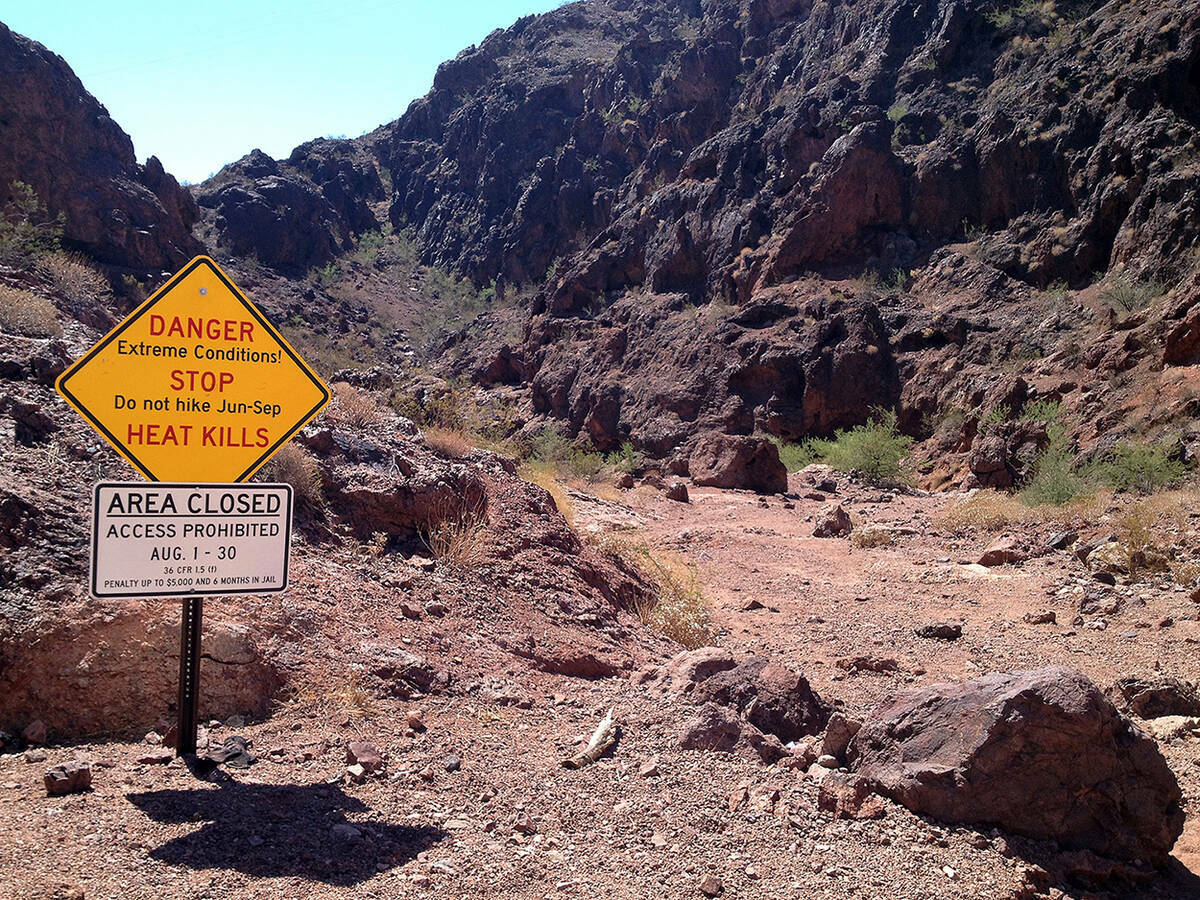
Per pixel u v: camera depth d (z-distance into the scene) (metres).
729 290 43.50
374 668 5.07
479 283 71.25
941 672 7.27
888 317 35.59
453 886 3.25
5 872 2.98
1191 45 31.95
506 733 4.79
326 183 84.88
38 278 9.50
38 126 44.41
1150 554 10.54
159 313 4.02
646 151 64.44
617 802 4.01
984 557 11.91
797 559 12.71
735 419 37.09
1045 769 3.91
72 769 3.69
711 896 3.32
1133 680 6.45
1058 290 32.22
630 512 15.66
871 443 25.94
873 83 44.12
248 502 4.02
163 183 50.03
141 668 4.47
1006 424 21.50
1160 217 29.30
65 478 5.34
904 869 3.60
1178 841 4.35
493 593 6.68
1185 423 19.03
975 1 43.06
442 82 91.62
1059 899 3.58
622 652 6.62
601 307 50.34
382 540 6.64
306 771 4.09
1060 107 35.59
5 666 4.25
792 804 4.01
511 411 43.06
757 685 5.23
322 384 4.28
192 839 3.36
